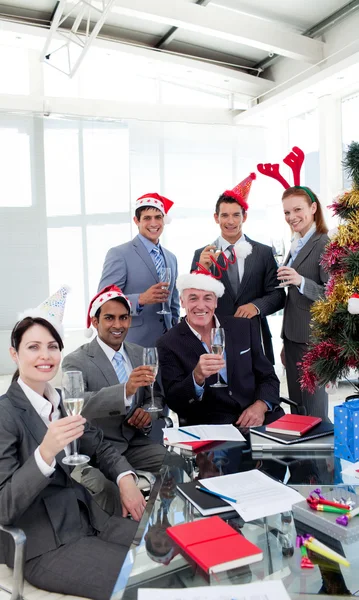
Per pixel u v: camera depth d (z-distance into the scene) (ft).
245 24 16.96
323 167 19.21
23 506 4.31
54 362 4.96
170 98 21.84
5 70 19.67
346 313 5.32
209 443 5.54
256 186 22.67
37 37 17.72
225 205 9.62
